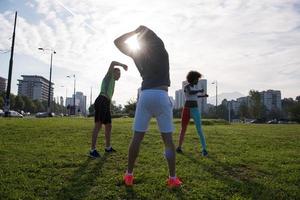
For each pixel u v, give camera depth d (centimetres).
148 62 495
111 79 770
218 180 552
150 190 490
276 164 691
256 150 895
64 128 1369
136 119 501
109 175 567
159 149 846
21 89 14125
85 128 1391
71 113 7575
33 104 11281
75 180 537
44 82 14812
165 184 518
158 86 492
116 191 485
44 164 635
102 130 1290
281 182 555
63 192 476
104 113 746
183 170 612
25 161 660
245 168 655
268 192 493
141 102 496
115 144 930
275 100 15050
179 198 461
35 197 453
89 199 450
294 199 474
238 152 840
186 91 824
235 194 479
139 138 501
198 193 482
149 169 616
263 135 1359
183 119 827
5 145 855
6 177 541
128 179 509
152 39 501
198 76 823
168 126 495
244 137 1231
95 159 700
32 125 1508
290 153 850
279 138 1241
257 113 9106
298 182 556
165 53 504
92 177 551
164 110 490
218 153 819
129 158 507
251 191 497
